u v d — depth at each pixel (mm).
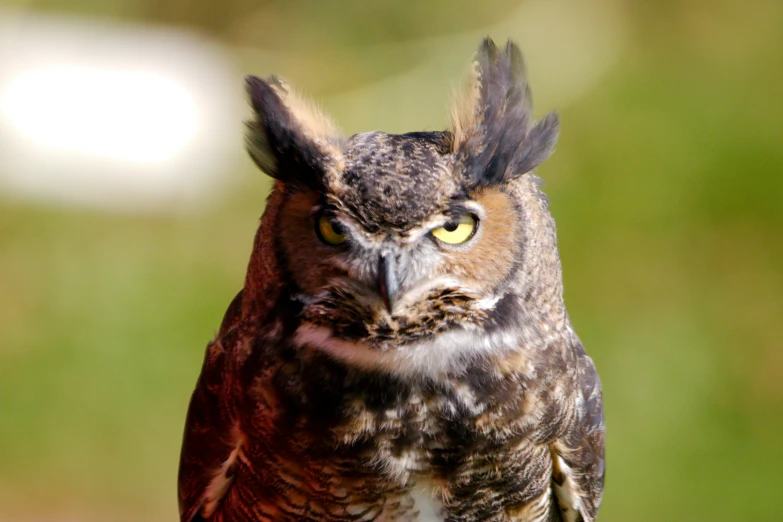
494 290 6371
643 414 15719
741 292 17516
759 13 21844
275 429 6316
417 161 6223
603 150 19641
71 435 15672
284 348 6352
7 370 16359
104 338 17172
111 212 21328
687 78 20797
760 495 14336
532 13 21906
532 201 6582
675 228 18672
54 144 22109
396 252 6160
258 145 6527
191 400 7125
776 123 19469
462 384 6281
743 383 16000
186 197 22234
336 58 22625
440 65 21656
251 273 6617
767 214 18531
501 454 6363
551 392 6473
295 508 6461
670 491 14602
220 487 6891
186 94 23656
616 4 22031
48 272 18984
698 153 19297
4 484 14945
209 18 25672
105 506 14742
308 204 6312
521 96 6633
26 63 23031
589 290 17922
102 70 23516
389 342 6328
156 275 19156
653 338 16812
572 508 7031
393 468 6281
